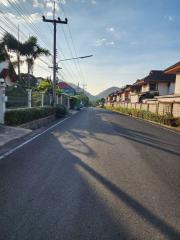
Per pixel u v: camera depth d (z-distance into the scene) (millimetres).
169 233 3125
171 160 7285
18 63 31453
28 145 8570
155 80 41500
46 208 3672
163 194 4453
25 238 2883
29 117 14438
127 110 44000
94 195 4246
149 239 2969
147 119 28969
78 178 5125
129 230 3154
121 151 8227
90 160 6719
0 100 11984
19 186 4535
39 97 19250
